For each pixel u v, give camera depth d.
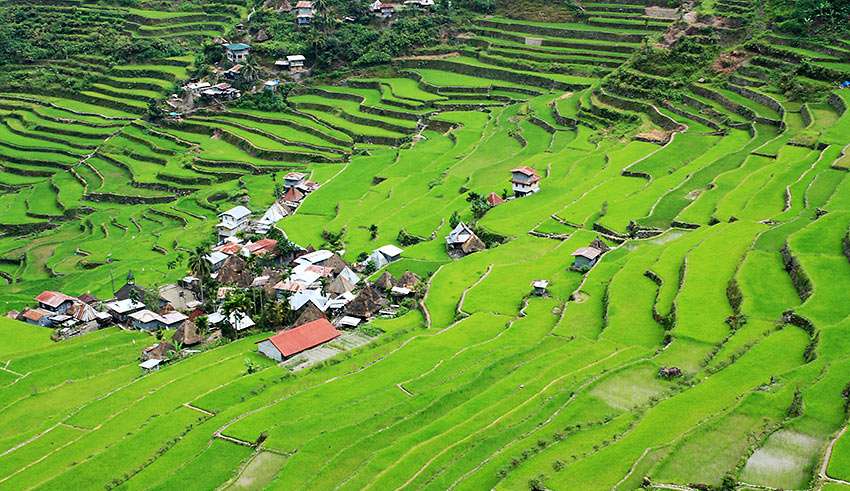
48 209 177.00
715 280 95.25
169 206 171.88
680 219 117.06
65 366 105.81
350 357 96.38
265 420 81.94
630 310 94.25
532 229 127.44
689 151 147.62
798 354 76.38
